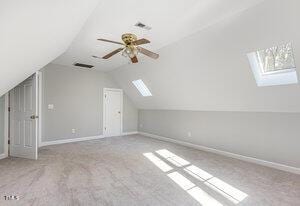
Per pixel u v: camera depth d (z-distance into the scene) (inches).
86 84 225.8
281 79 116.9
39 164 132.3
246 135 149.6
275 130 131.4
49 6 62.6
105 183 101.7
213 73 141.3
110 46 142.9
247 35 101.7
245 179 109.1
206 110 183.2
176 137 217.9
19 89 149.3
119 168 126.5
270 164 132.8
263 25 92.5
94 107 233.6
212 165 134.6
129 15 97.0
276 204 81.8
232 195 89.7
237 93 142.9
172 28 112.0
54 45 109.3
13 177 107.8
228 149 163.0
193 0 84.2
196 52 133.8
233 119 159.3
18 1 50.9
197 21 103.6
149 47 145.6
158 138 243.3
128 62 191.0
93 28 112.1
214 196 88.7
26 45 83.9
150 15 97.4
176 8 90.7
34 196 85.8
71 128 213.6
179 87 182.5
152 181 105.2
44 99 192.7
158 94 217.0
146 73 197.6
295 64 101.2
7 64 88.7
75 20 87.0
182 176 113.2
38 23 70.8
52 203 80.1
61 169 122.6
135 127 281.4
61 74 205.0
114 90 253.9
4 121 149.9
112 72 237.8
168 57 155.6
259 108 139.6
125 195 88.4
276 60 121.8
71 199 83.7
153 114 253.8
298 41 90.2
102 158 149.9
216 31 110.1
